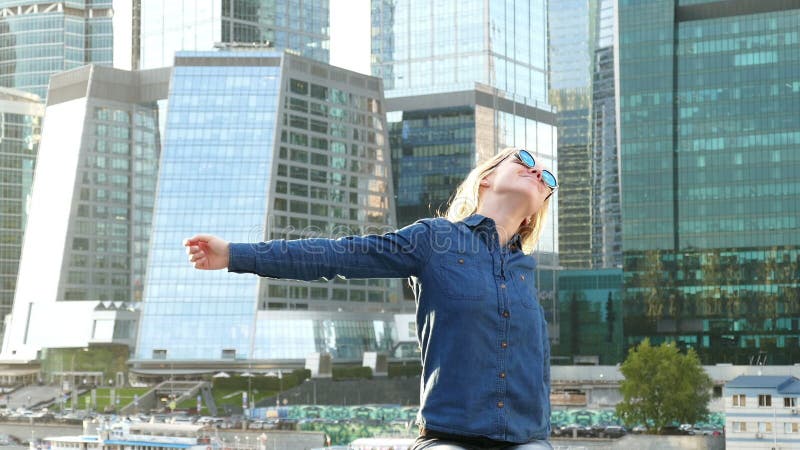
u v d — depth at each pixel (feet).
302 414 655.35
